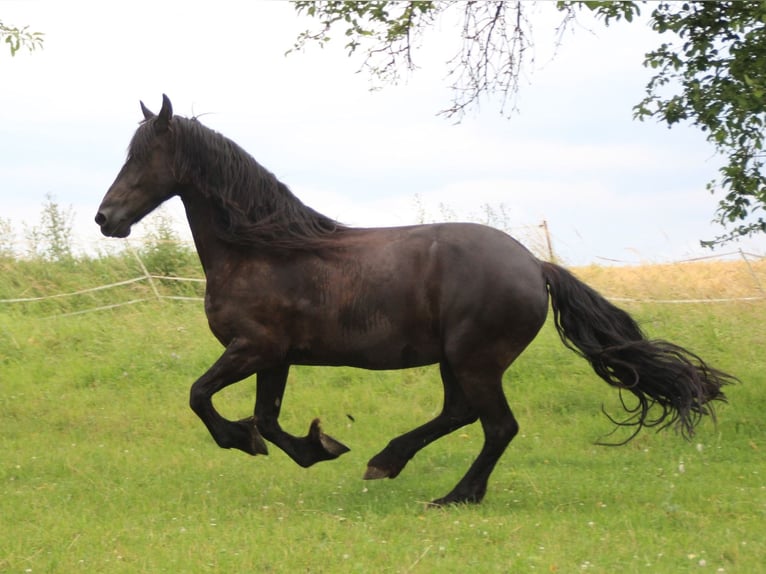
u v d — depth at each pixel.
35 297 14.26
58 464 7.89
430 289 6.29
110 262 15.27
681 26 8.93
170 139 6.57
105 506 6.61
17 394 10.49
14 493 6.99
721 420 9.14
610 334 6.43
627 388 6.48
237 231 6.46
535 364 10.78
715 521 6.05
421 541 5.62
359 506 6.55
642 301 12.41
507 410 6.41
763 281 13.09
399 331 6.35
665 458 8.15
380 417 9.68
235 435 6.59
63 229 15.72
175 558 5.30
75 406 10.05
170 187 6.61
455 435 9.14
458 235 6.34
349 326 6.38
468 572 5.04
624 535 5.71
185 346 11.75
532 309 6.24
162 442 8.88
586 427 9.23
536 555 5.32
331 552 5.41
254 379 10.63
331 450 6.71
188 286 14.37
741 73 8.79
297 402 10.09
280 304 6.41
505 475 7.48
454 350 6.26
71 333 12.24
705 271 13.94
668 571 5.02
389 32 9.60
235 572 5.12
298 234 6.48
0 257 15.34
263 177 6.61
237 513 6.36
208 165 6.54
